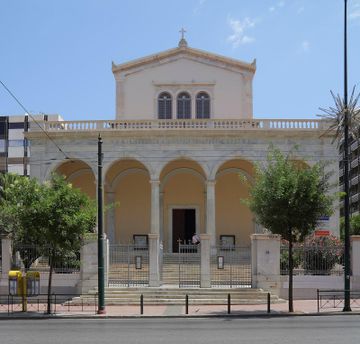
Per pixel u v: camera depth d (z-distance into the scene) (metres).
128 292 27.44
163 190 44.81
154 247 28.86
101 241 23.64
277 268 28.11
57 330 17.55
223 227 44.44
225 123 40.31
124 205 45.00
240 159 39.88
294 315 22.03
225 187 44.84
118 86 45.75
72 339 15.27
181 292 27.38
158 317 21.80
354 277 28.39
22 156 72.75
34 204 23.88
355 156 79.75
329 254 29.09
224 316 21.83
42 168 40.19
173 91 45.59
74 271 28.83
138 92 45.69
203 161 39.59
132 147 39.94
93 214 24.64
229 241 43.69
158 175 39.62
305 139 39.47
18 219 25.44
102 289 23.09
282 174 24.03
